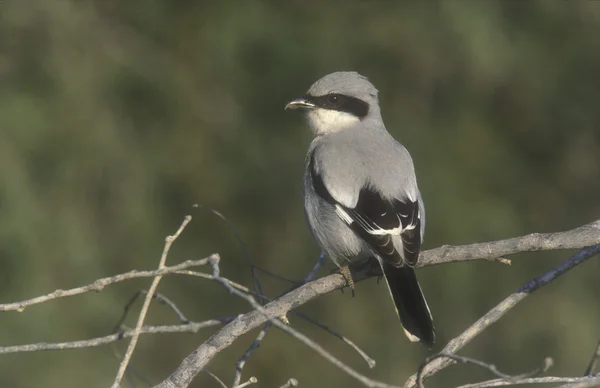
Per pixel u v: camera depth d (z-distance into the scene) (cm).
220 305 1266
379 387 482
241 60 1327
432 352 1218
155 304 1231
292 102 885
